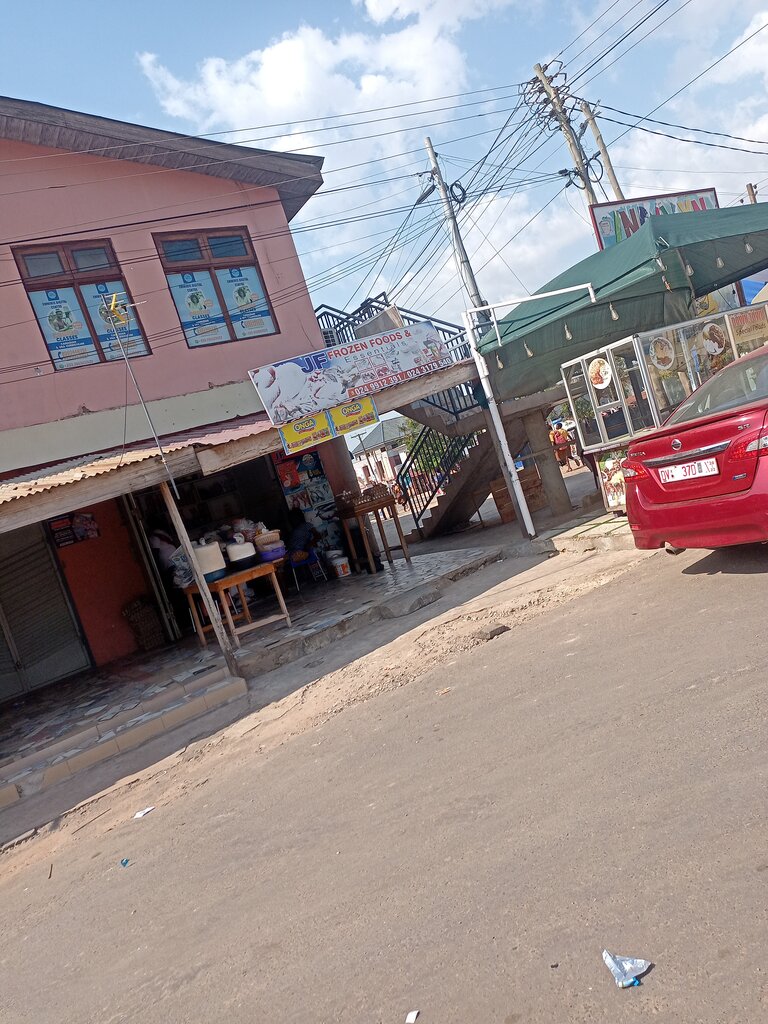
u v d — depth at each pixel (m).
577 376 10.07
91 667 11.51
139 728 7.76
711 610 5.27
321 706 6.71
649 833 2.93
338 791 4.57
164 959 3.41
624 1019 2.12
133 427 11.31
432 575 10.85
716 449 5.41
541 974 2.39
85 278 11.33
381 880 3.33
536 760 3.93
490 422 11.30
